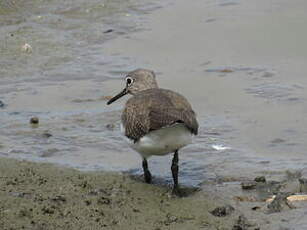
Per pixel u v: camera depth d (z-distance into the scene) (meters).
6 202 11.10
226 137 14.44
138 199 11.66
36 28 20.41
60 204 11.18
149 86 14.13
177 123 11.37
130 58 18.75
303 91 16.39
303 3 21.66
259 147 13.96
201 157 13.61
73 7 21.66
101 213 10.98
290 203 11.54
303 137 14.28
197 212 11.28
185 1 22.38
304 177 12.55
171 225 10.78
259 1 22.06
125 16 21.25
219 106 15.95
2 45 19.38
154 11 21.66
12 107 16.14
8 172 12.43
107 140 14.44
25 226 10.44
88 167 13.21
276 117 15.25
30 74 17.94
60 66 18.34
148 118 11.57
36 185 11.88
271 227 10.81
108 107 16.06
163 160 13.61
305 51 18.64
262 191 12.09
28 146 14.18
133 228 10.59
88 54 19.02
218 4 22.02
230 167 13.15
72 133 14.78
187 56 18.77
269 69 17.72
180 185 12.46
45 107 16.14
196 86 17.00
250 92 16.55
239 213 11.30
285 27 20.09
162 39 19.83
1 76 17.84
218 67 18.00
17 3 21.66
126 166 13.31
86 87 17.14
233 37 19.72
